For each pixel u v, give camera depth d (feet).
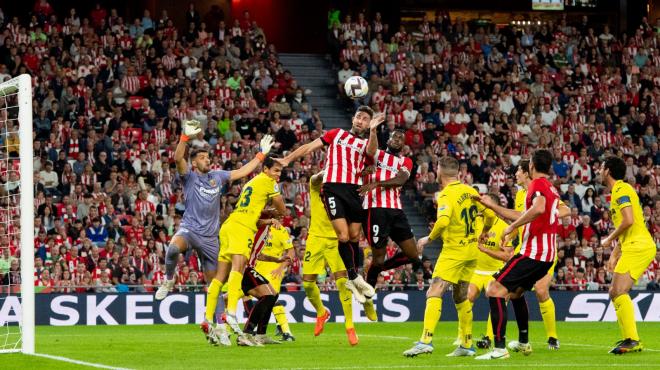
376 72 156.56
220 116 138.92
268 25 177.99
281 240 74.59
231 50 151.64
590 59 170.71
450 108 150.30
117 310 101.71
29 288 60.80
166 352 63.46
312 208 70.59
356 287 62.08
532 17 185.57
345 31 163.53
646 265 61.93
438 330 93.61
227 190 119.75
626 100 164.04
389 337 81.51
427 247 130.41
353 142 61.93
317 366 53.57
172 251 65.77
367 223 62.80
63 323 100.27
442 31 167.84
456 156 142.00
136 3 170.60
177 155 65.36
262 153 67.97
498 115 151.74
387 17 178.29
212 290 67.05
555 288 118.11
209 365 54.29
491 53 166.20
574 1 185.37
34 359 56.75
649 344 75.00
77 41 143.23
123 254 109.81
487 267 69.10
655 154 152.25
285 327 74.90
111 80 139.33
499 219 68.33
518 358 58.49
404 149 138.62
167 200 123.75
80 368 52.13
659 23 183.01
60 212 117.60
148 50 145.79
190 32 153.17
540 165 57.98
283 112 143.95
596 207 134.21
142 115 135.03
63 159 123.54
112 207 116.57
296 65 164.96
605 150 148.36
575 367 52.80
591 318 111.34
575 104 158.92
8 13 162.71
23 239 60.59
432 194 133.18
